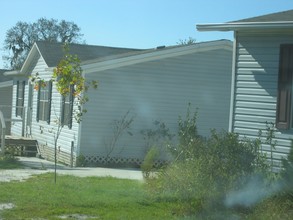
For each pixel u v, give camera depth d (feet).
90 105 58.80
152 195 34.60
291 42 36.19
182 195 32.22
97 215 29.25
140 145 60.64
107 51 85.56
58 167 56.03
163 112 61.77
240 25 36.37
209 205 29.81
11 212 29.48
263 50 37.42
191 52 62.54
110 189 38.27
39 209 30.40
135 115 60.64
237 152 31.22
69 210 30.14
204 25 38.11
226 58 64.03
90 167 57.62
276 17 37.50
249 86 38.04
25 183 40.60
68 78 40.37
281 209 28.19
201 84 63.10
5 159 58.44
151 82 61.31
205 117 63.05
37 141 74.59
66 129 63.10
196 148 33.09
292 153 30.94
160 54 61.21
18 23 206.39
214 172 30.58
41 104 75.97
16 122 89.71
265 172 30.94
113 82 59.67
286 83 36.19
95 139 59.21
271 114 36.96
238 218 28.04
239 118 38.40
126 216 28.96
